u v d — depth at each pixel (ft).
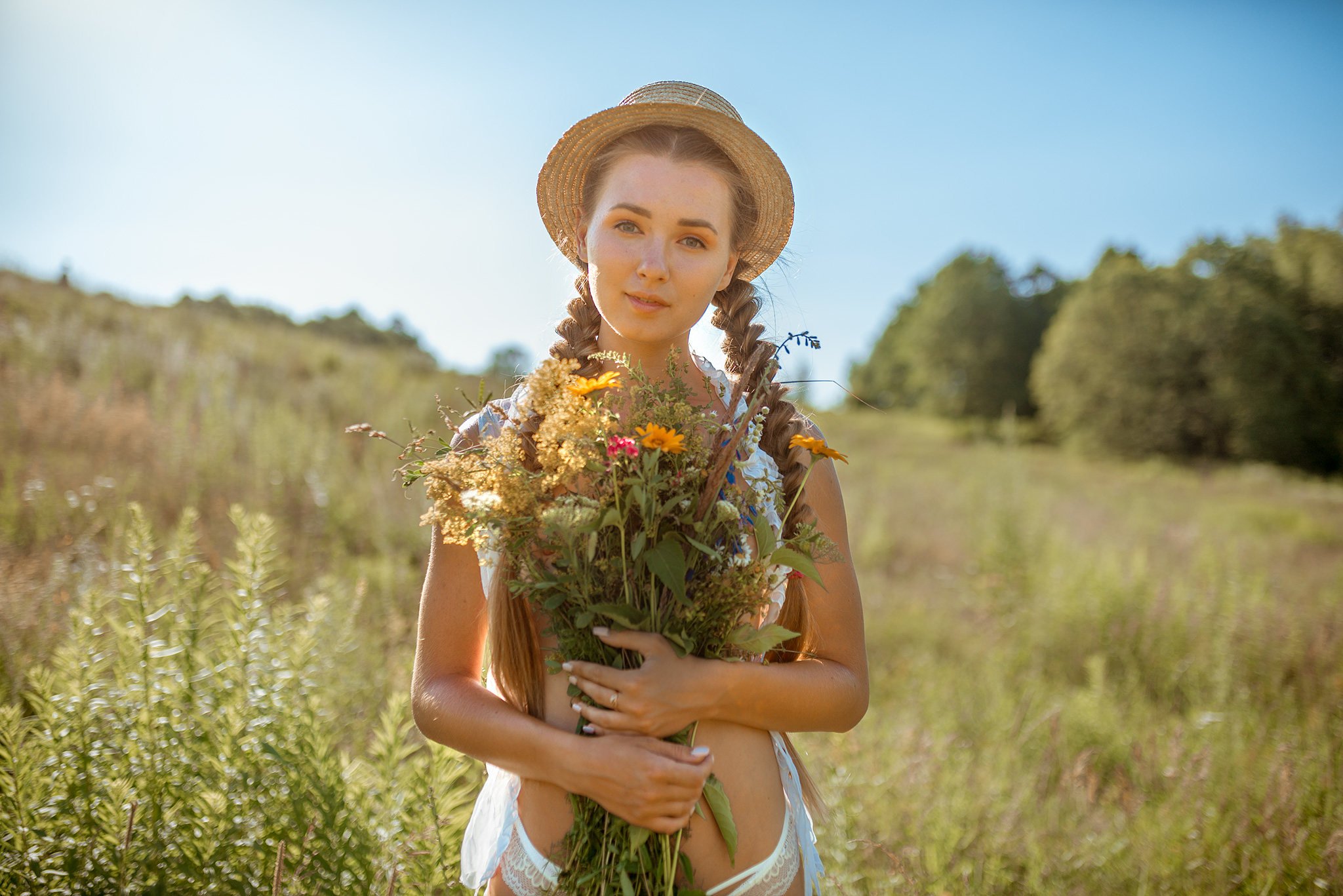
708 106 5.41
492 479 4.30
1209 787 10.91
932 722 14.49
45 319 36.58
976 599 23.94
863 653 5.56
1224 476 110.83
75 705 7.18
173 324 41.98
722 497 4.63
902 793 10.67
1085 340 156.15
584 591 4.39
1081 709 14.06
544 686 4.96
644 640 4.40
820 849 9.05
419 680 5.10
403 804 7.29
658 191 4.96
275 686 7.77
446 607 5.21
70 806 6.73
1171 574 24.94
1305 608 20.24
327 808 6.66
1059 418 159.22
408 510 20.83
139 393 28.45
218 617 8.68
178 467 21.12
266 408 30.25
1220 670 16.53
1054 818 10.42
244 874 6.56
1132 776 12.28
